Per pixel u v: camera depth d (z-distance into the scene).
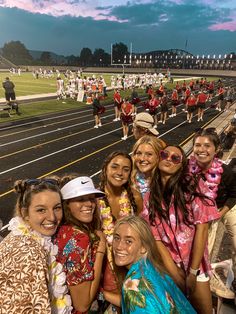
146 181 3.04
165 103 18.64
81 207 2.04
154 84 47.59
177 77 79.31
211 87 32.12
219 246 4.61
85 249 1.92
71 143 13.31
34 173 9.34
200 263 2.39
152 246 1.82
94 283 2.01
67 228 2.01
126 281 1.68
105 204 2.64
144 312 1.52
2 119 18.30
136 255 1.81
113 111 23.27
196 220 2.27
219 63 107.62
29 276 1.45
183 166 2.32
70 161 10.67
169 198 2.32
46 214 1.79
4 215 6.41
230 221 3.24
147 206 2.43
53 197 1.82
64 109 23.14
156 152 3.02
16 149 12.12
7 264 1.49
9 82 19.33
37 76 57.97
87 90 29.94
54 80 53.66
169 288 1.68
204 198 2.28
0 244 1.69
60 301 1.80
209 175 2.95
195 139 3.02
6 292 1.43
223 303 3.06
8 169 9.69
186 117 21.72
